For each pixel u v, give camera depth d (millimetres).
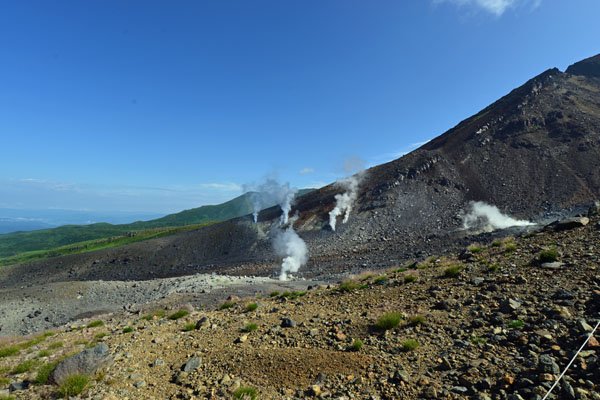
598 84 150875
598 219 18594
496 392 6965
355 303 14984
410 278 16797
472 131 136250
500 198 94062
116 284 56375
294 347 10992
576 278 11539
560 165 100562
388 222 91875
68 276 103938
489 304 11312
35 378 10648
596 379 6605
